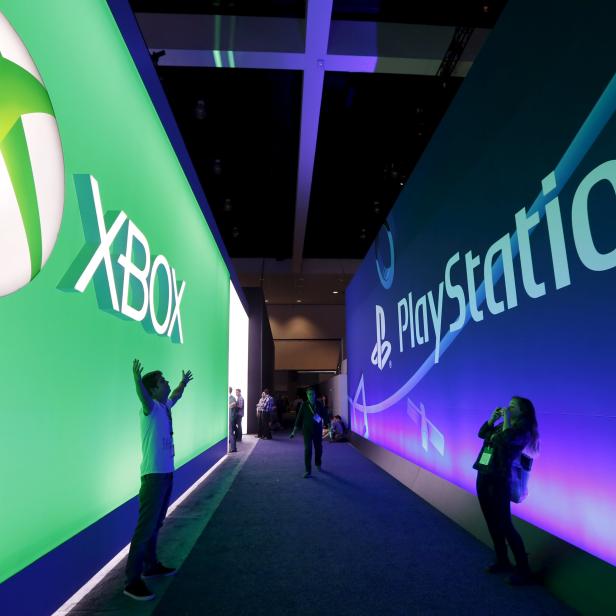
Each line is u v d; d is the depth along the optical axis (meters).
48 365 2.67
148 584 3.13
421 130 10.80
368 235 17.86
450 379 5.15
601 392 2.76
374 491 6.16
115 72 3.73
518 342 3.70
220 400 9.22
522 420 3.19
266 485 6.61
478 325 4.44
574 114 3.04
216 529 4.43
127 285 3.68
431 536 4.17
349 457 9.70
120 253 3.65
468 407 4.65
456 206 5.04
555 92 3.24
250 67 8.66
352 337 12.52
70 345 2.94
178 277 5.79
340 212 15.74
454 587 3.04
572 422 3.02
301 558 3.62
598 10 2.81
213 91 9.70
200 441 7.01
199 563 3.52
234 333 13.38
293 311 26.73
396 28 8.66
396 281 7.64
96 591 3.03
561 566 2.94
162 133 5.08
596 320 2.80
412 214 6.73
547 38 3.35
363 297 10.77
